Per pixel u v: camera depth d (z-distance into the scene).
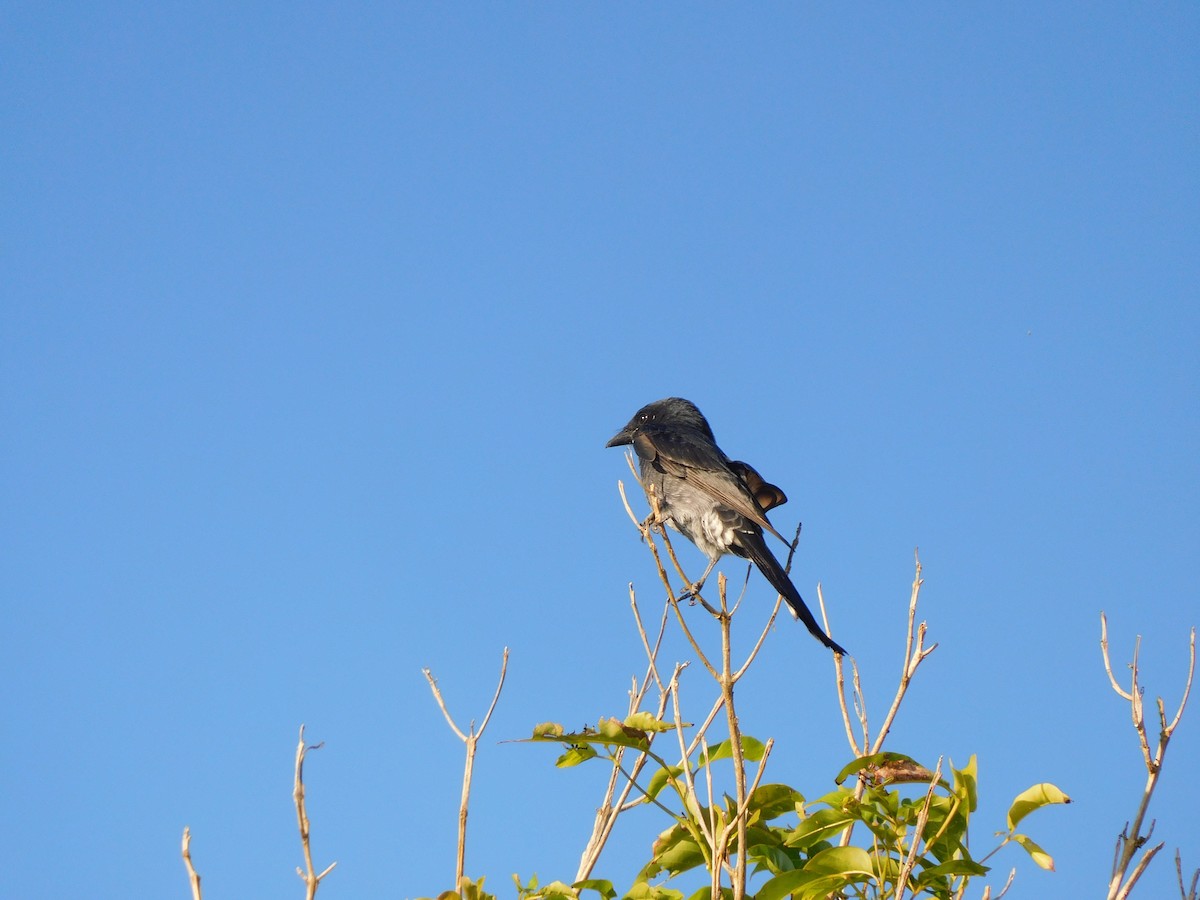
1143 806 8.30
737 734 8.75
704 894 9.05
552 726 9.39
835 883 8.72
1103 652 8.89
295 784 7.69
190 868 7.29
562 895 8.65
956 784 8.70
